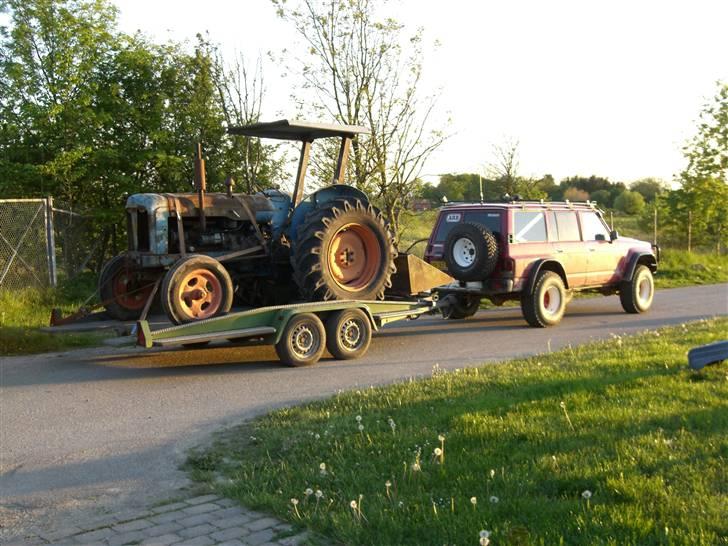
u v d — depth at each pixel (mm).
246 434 6023
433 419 5812
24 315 12125
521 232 12039
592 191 63000
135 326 8609
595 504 4016
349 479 4668
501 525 3814
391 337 11500
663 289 18922
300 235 9773
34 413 6957
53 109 15320
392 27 17344
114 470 5285
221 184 17812
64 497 4762
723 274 22078
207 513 4379
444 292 12547
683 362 7613
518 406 6023
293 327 9008
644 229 32344
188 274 8797
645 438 5020
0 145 16062
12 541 4078
